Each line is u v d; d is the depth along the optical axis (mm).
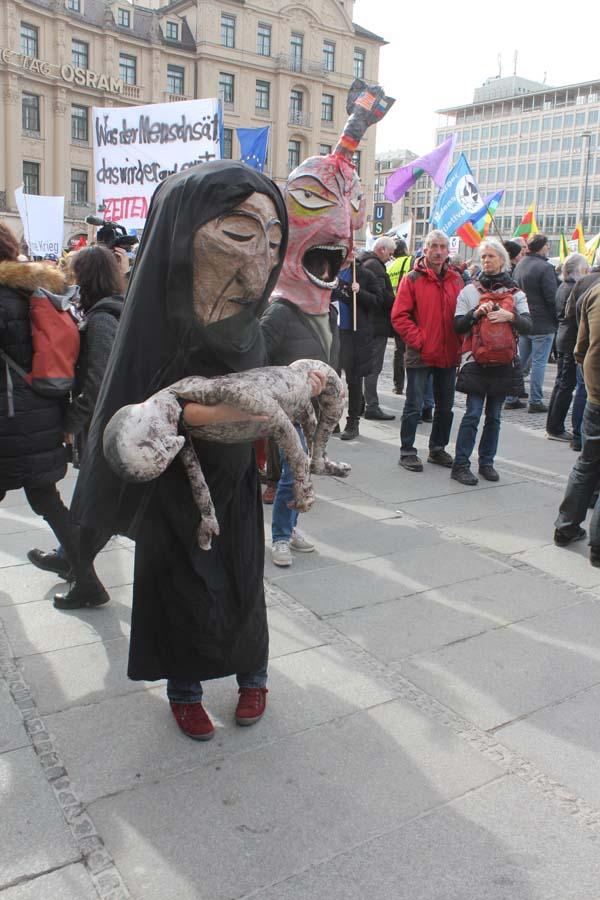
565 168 82750
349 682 3029
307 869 2068
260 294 2264
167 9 43500
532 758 2582
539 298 8672
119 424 2043
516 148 87062
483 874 2062
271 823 2238
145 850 2121
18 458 3236
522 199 87312
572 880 2049
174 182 2211
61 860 2078
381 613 3652
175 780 2422
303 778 2447
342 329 7020
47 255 11812
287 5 44406
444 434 6445
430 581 4062
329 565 4242
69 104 37500
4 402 3162
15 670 3053
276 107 45625
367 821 2256
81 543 2592
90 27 37719
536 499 5629
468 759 2566
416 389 6188
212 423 2160
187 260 2129
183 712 2645
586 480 4480
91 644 3277
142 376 2266
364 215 3693
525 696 2967
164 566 2455
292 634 3412
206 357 2268
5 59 34031
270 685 2988
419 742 2652
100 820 2236
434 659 3232
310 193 3377
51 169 37312
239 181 2131
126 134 7078
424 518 5125
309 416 2510
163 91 41562
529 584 4066
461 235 11578
